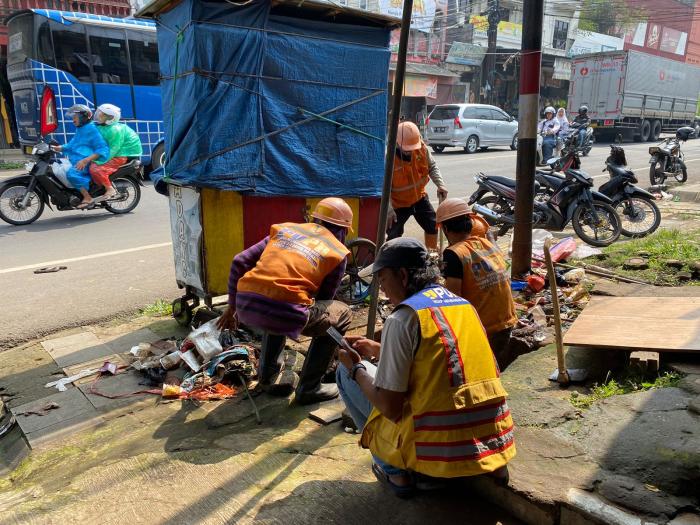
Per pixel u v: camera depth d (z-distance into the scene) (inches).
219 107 167.8
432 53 1074.7
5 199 341.4
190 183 168.1
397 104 133.0
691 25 1708.9
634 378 124.3
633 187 296.0
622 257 235.0
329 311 134.0
